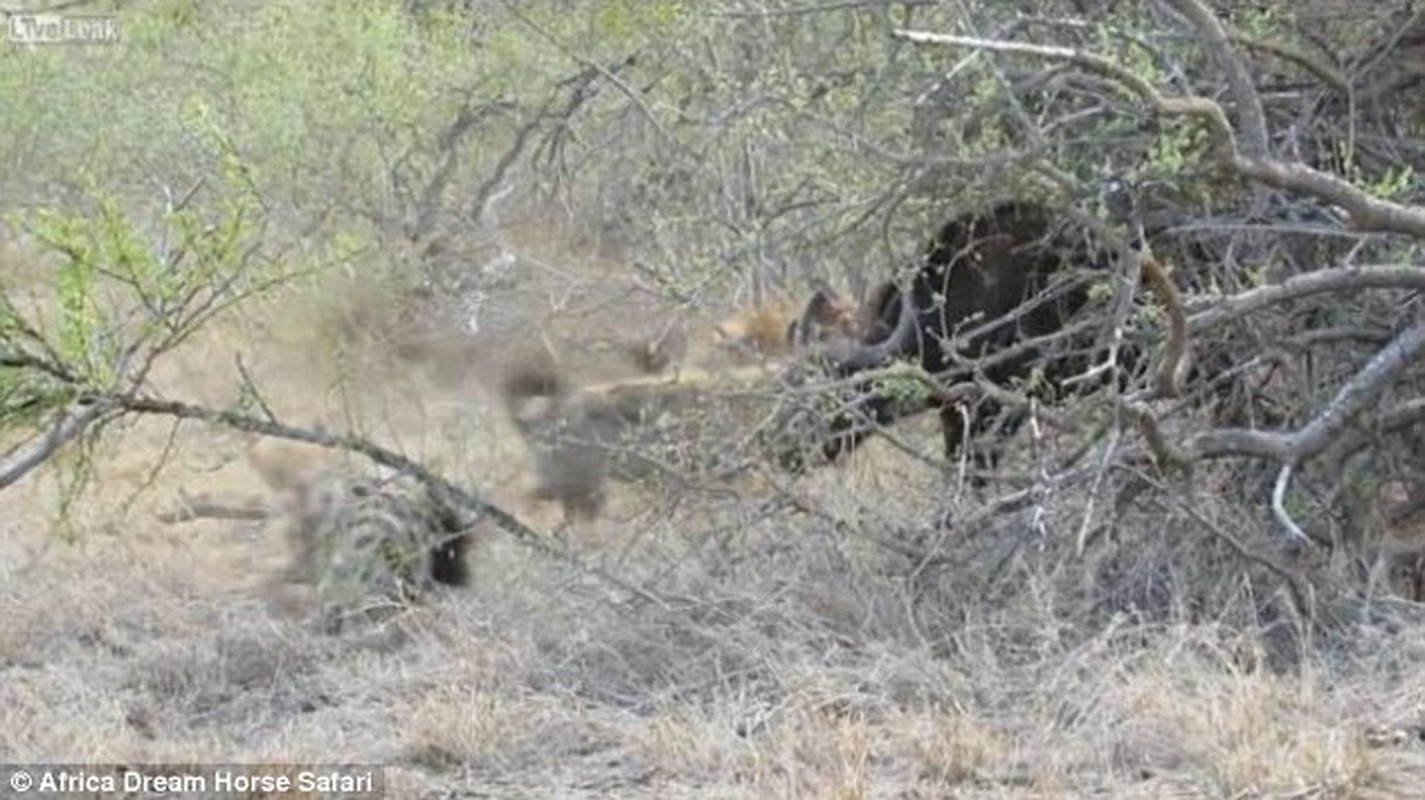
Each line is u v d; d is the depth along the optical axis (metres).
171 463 15.10
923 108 13.23
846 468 13.87
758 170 14.34
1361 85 14.43
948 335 14.03
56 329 13.24
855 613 12.68
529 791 10.92
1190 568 12.99
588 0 16.98
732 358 14.13
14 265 14.27
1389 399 14.03
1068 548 12.97
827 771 10.83
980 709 11.77
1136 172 12.45
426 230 15.59
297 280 13.59
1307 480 13.59
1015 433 13.73
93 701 12.09
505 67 17.62
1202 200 13.69
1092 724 11.27
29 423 12.11
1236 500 13.66
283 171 16.69
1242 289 13.87
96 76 19.61
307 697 12.44
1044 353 14.04
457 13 18.88
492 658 12.48
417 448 14.30
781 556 13.26
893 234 14.34
